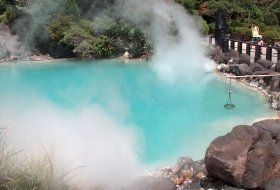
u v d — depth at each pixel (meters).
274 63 15.41
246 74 15.21
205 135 10.10
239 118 11.23
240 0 25.97
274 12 26.39
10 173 3.80
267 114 11.46
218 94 13.84
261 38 19.34
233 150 7.00
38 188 3.83
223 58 17.69
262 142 7.29
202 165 7.88
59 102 12.98
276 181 6.77
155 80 16.19
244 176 6.88
